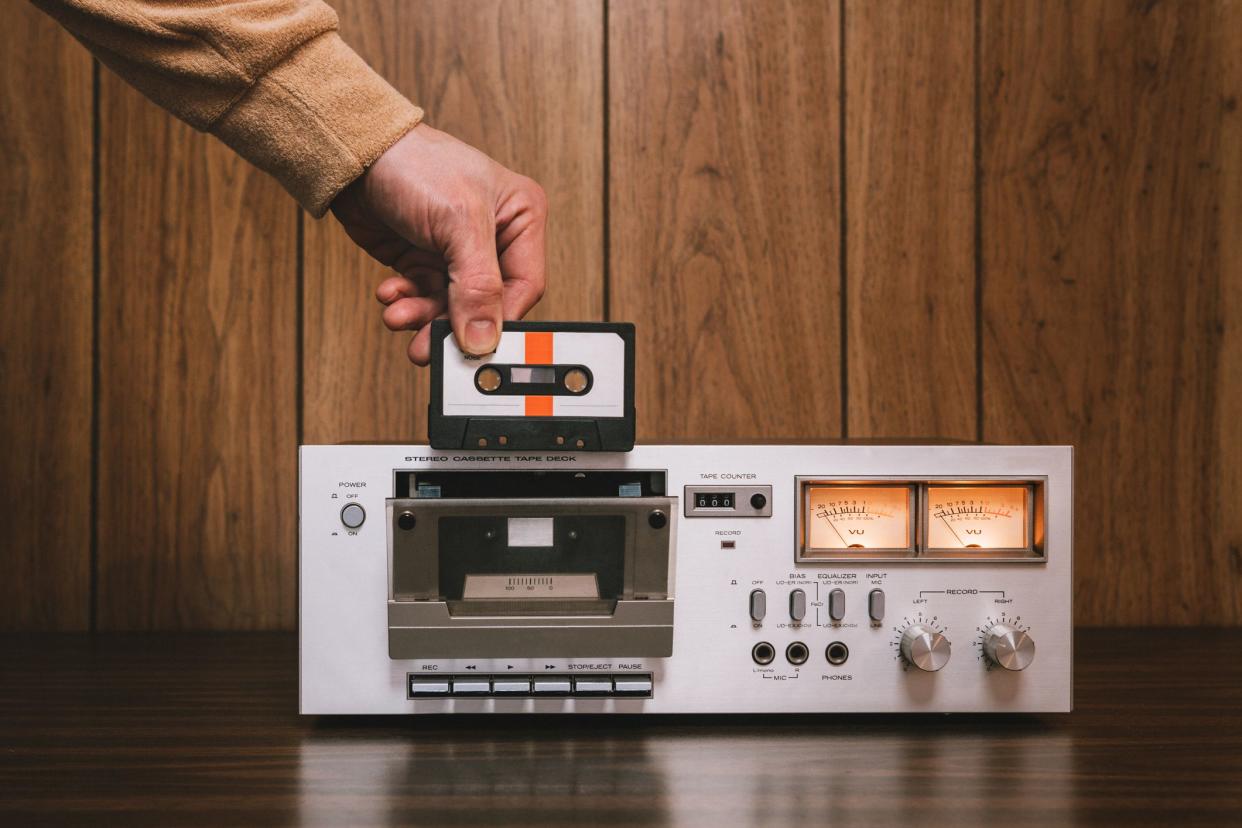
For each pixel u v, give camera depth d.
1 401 1.29
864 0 1.33
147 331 1.29
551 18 1.31
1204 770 0.77
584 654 0.85
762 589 0.85
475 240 0.85
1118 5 1.34
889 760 0.80
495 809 0.69
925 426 1.33
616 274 1.32
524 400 0.84
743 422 1.33
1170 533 1.34
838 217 1.33
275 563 1.30
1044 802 0.71
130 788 0.73
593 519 0.86
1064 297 1.34
